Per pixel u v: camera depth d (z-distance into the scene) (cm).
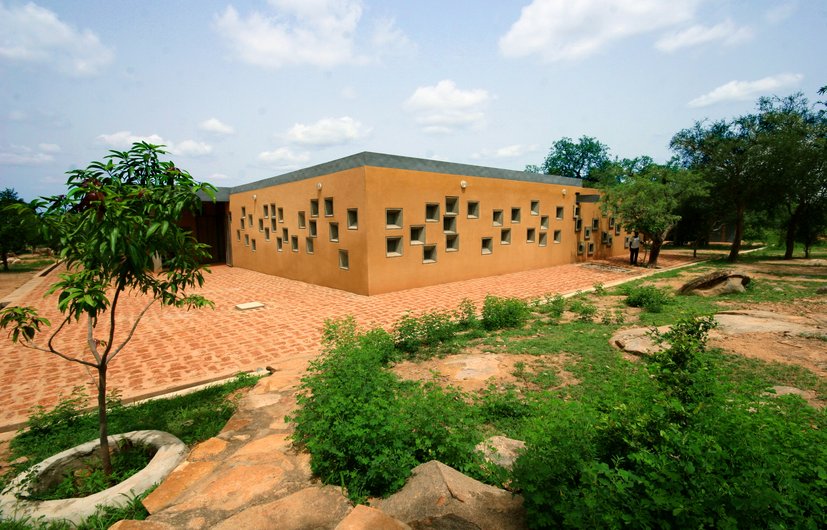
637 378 367
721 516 185
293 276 1549
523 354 616
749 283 1101
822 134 1630
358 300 1124
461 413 363
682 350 358
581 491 216
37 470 339
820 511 192
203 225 2188
